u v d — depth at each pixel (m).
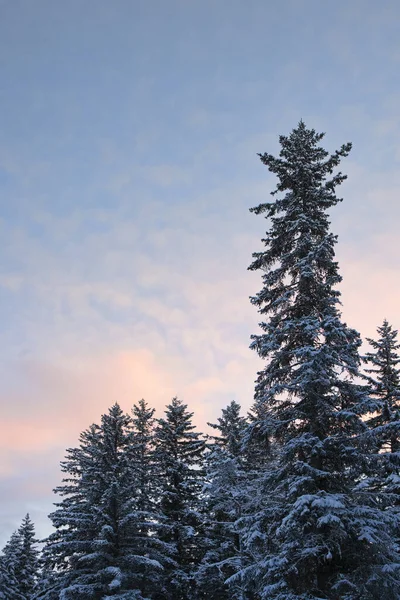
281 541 14.06
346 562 13.13
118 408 28.81
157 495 29.72
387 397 20.81
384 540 12.48
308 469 13.36
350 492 13.90
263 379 15.99
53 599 23.45
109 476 25.55
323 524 12.75
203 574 27.31
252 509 19.14
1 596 38.78
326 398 14.83
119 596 20.53
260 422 15.31
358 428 14.24
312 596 12.18
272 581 13.35
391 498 16.28
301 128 19.16
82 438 34.97
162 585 25.42
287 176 17.95
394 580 12.05
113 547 22.89
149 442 32.94
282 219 17.69
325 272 16.69
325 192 17.25
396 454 18.09
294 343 16.20
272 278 17.12
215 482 24.30
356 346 14.68
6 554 42.25
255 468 28.64
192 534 28.03
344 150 17.42
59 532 24.97
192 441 33.16
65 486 31.30
